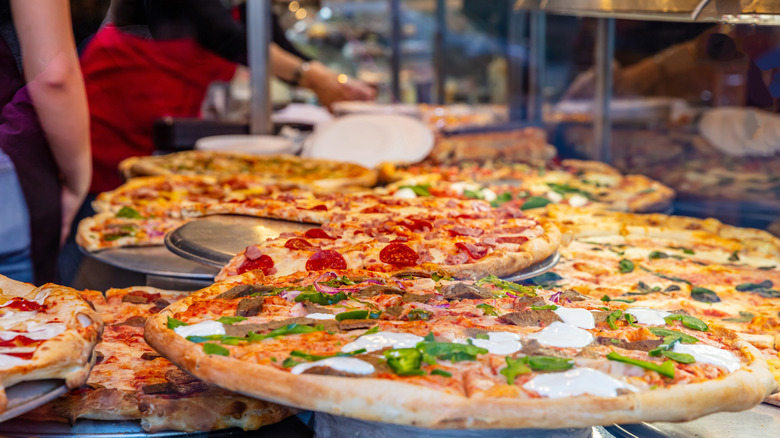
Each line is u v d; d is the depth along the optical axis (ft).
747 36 6.87
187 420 3.60
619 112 9.33
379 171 6.91
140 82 6.86
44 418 3.61
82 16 5.19
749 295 4.68
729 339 3.76
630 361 3.47
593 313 3.81
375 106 9.12
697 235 5.51
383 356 3.47
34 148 5.00
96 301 4.52
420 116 9.06
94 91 6.60
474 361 3.48
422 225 4.83
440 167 7.36
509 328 3.69
